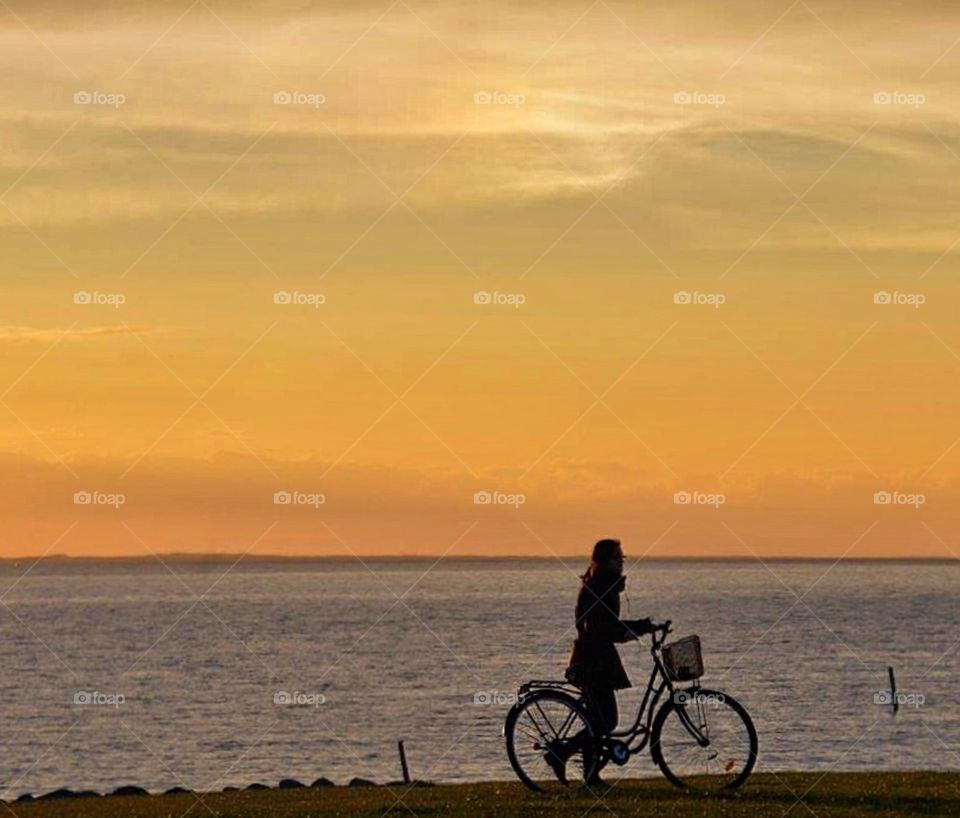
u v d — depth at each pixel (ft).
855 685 482.28
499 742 370.94
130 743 408.46
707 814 88.89
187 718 468.75
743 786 101.14
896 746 315.58
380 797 108.68
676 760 100.22
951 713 387.96
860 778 110.63
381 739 386.32
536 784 100.63
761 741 318.24
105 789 328.08
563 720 99.40
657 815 88.79
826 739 324.60
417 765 330.54
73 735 434.30
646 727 99.96
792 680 501.97
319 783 215.72
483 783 120.47
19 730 452.35
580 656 99.40
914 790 101.81
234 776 335.26
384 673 612.70
